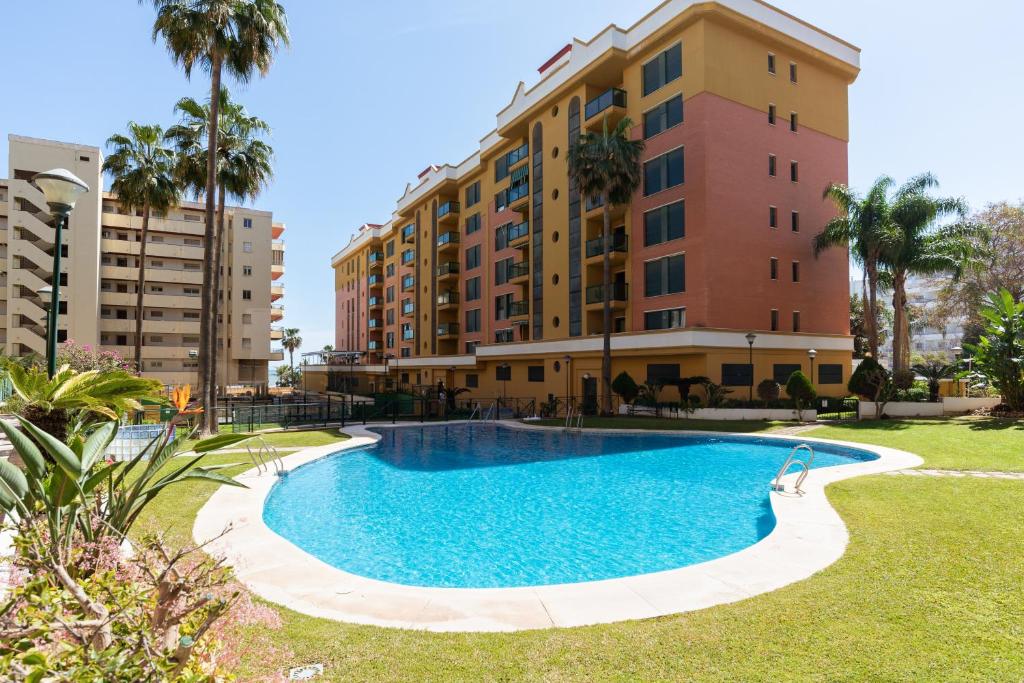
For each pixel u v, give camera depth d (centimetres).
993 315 2203
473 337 4684
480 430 2348
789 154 2927
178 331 5181
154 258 5294
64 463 405
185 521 888
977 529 781
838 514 895
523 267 3803
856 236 2789
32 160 4488
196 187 2548
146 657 250
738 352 2647
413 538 939
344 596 600
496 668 436
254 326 5547
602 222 3253
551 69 3691
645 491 1272
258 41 2012
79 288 4600
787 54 2953
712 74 2638
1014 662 432
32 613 271
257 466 1384
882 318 4606
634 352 2780
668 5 2733
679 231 2733
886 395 2330
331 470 1502
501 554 861
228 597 330
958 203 2695
